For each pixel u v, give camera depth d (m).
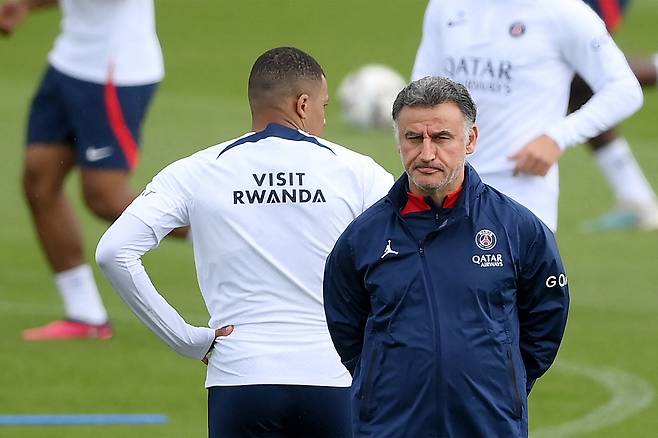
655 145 65.69
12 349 33.94
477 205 17.08
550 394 30.64
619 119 25.38
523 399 17.05
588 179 57.53
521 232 17.12
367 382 17.14
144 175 56.75
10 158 60.53
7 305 38.34
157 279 41.19
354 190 18.88
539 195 25.58
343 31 97.38
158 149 61.78
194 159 19.09
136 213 18.69
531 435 27.52
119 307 38.91
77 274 35.09
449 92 16.70
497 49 25.62
